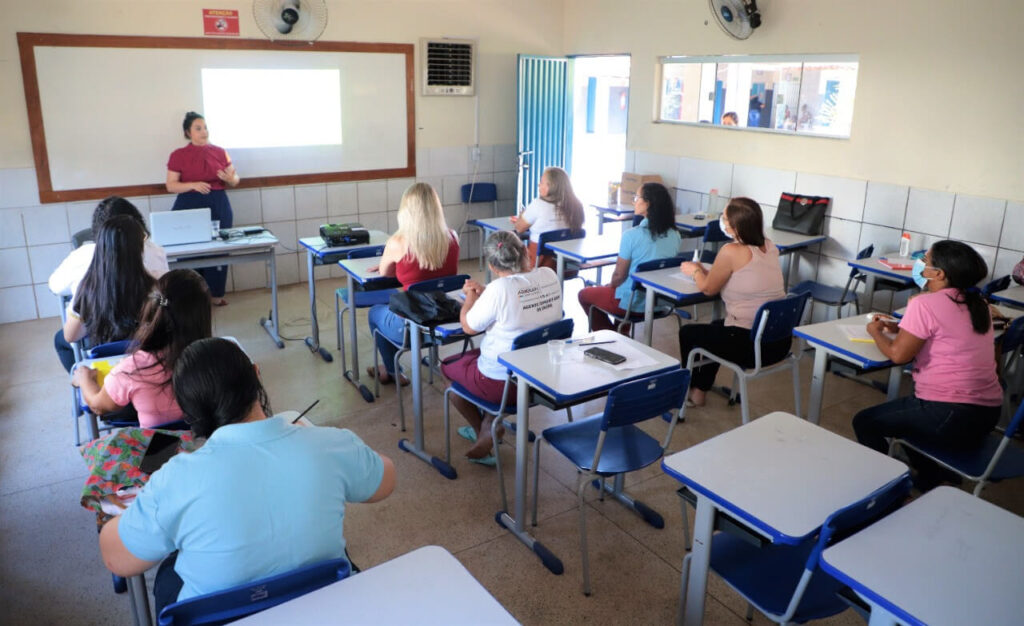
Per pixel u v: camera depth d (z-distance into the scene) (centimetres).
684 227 522
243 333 504
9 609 242
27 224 508
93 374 242
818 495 178
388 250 378
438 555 156
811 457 195
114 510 173
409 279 374
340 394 411
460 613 139
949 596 143
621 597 251
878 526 165
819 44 488
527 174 707
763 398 411
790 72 514
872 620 147
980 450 255
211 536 140
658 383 240
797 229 510
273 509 143
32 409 386
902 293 471
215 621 139
